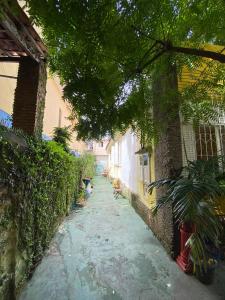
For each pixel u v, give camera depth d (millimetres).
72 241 4031
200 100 1918
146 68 1702
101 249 3684
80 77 1416
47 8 969
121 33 1209
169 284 2639
